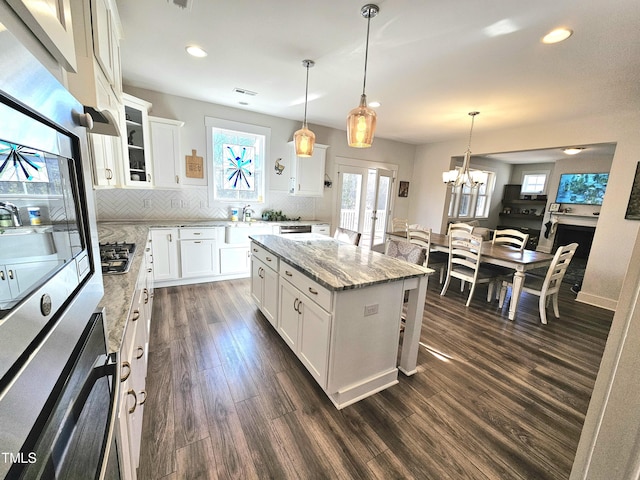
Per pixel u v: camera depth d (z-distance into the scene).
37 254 0.50
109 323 1.04
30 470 0.42
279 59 2.55
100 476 0.63
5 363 0.37
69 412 0.56
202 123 3.97
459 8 1.75
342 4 1.78
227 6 1.85
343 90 3.22
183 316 2.93
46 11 0.50
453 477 1.40
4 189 0.40
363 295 1.77
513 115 3.78
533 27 1.90
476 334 2.82
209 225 3.82
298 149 2.59
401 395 1.94
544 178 8.05
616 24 1.81
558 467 1.47
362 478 1.37
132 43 2.35
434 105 3.55
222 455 1.45
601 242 3.66
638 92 2.80
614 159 3.51
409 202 6.55
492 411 1.82
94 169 1.96
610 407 0.49
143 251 2.12
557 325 3.08
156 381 1.95
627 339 0.46
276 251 2.38
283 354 2.33
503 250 3.70
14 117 0.40
